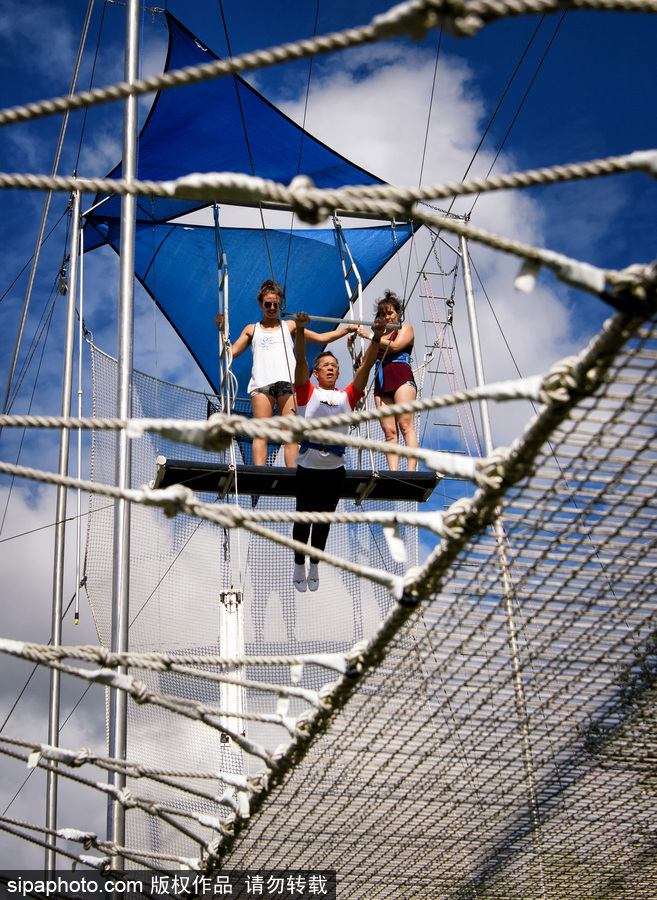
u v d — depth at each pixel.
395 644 3.71
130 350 6.57
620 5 2.10
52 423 2.89
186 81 2.19
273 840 4.69
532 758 4.19
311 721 3.89
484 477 3.00
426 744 4.17
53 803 6.88
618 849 4.88
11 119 2.25
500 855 4.91
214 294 10.18
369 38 2.10
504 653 3.78
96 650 3.62
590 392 2.76
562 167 2.30
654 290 2.45
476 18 2.08
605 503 3.22
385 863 4.91
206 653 7.68
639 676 3.84
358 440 2.98
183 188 2.33
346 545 8.35
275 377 7.48
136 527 8.02
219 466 6.86
